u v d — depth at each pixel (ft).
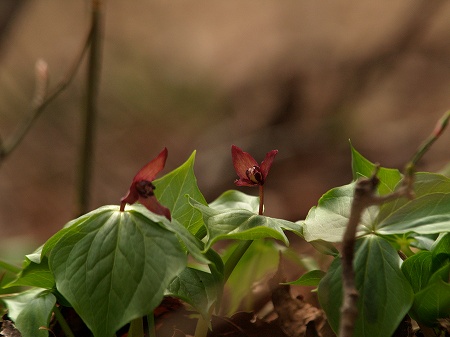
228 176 34.06
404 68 49.08
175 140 49.24
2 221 44.78
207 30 63.46
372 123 44.32
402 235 8.84
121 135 50.65
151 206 7.14
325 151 39.52
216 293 7.95
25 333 7.98
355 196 6.31
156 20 64.03
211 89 51.93
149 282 7.11
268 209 34.60
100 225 7.52
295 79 46.11
